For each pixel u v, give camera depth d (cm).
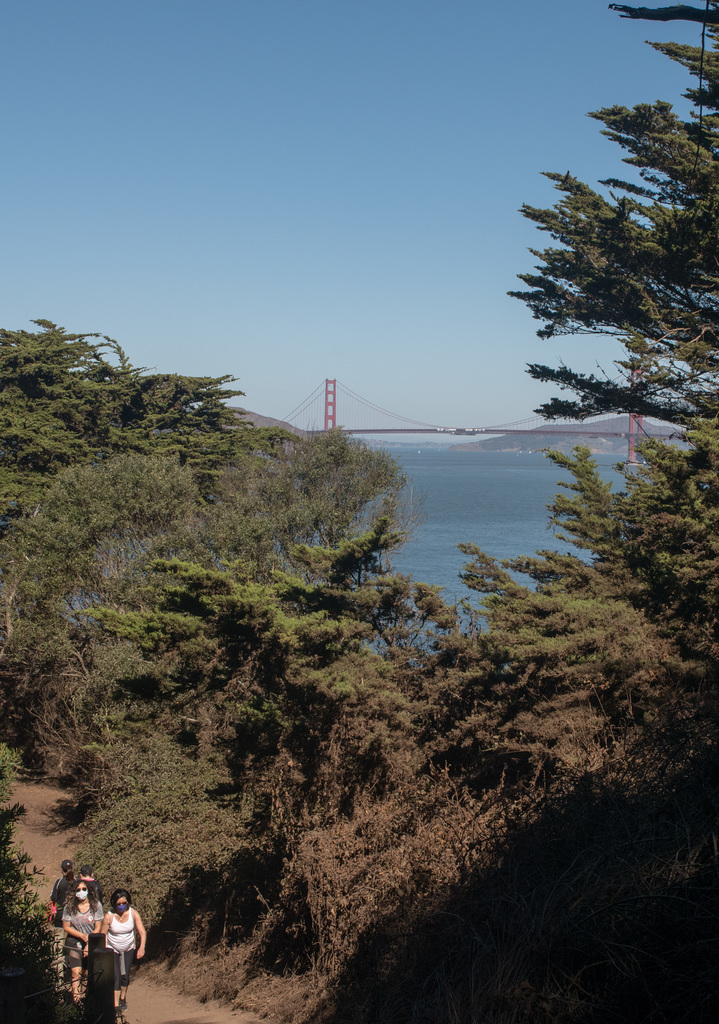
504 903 452
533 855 482
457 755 1008
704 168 1462
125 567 1997
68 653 1967
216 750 1248
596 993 342
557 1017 342
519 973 378
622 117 1678
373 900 685
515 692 956
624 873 389
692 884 355
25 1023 407
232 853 1110
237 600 1034
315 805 955
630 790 482
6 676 2159
